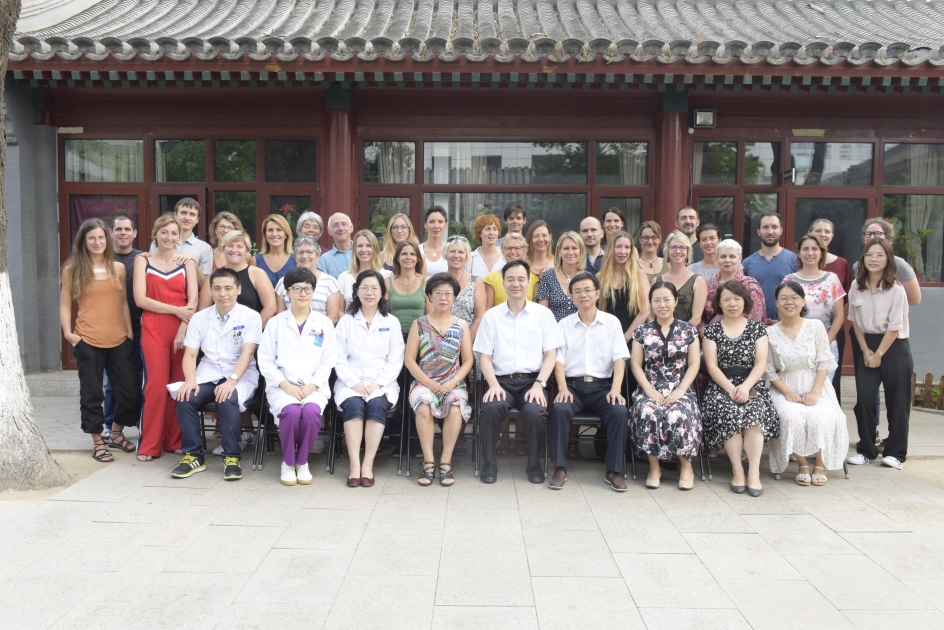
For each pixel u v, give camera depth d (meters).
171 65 6.43
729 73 6.48
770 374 4.82
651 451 4.49
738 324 4.83
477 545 3.61
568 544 3.64
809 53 6.41
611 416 4.60
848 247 7.86
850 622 2.88
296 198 7.70
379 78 6.55
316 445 5.41
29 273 7.45
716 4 9.41
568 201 7.75
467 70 6.40
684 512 4.14
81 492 4.36
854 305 5.25
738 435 4.53
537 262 5.66
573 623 2.85
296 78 6.61
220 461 5.08
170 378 5.16
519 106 7.59
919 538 3.76
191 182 7.70
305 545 3.59
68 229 7.72
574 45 6.38
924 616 2.92
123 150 7.71
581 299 4.75
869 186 7.77
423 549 3.55
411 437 5.24
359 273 4.92
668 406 4.54
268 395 4.71
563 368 4.89
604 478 4.80
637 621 2.87
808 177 7.79
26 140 7.38
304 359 4.73
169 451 5.29
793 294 4.73
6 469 4.34
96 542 3.61
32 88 7.39
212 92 7.45
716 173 7.79
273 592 3.09
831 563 3.43
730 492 4.52
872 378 5.20
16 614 2.91
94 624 2.83
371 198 7.73
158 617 2.88
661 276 5.30
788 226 7.79
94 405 5.02
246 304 5.13
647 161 7.68
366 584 3.17
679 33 8.05
